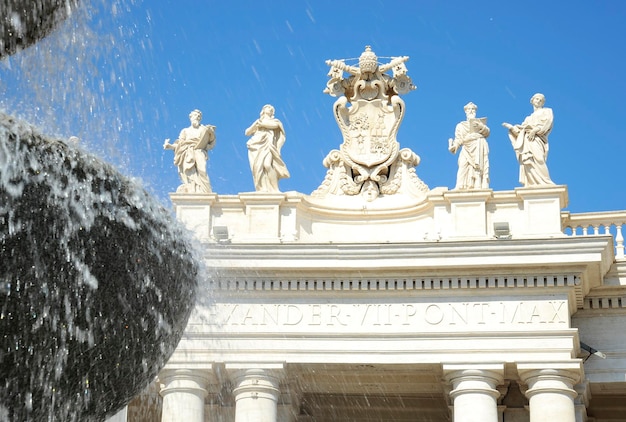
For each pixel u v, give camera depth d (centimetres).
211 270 1279
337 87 3155
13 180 871
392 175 3084
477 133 2952
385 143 3102
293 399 2950
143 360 982
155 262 950
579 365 2727
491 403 2755
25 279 885
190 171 2969
